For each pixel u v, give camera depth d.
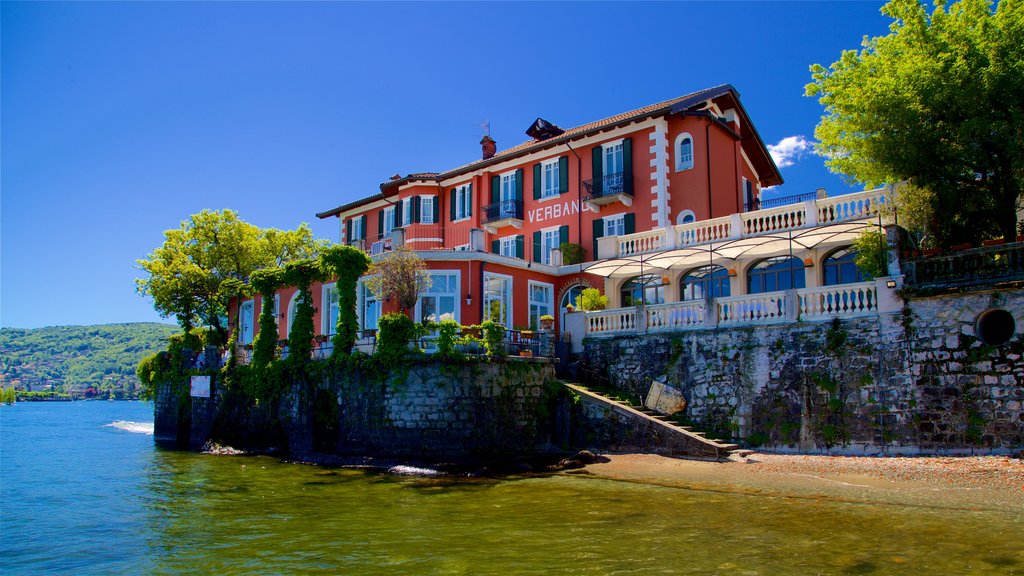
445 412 19.16
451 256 24.78
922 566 8.74
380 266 23.28
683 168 29.25
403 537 11.14
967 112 17.00
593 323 23.23
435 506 13.61
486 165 34.62
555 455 19.73
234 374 27.36
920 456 16.19
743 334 19.52
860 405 17.25
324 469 19.70
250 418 26.00
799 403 18.17
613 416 19.92
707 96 29.42
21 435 40.25
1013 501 12.32
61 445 32.22
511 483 16.11
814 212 21.72
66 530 12.93
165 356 33.84
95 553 11.13
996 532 10.38
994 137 16.72
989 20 17.16
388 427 19.70
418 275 23.28
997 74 16.19
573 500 13.82
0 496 16.86
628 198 29.17
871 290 17.58
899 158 18.30
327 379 22.05
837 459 16.75
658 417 20.19
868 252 17.81
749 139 33.41
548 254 31.75
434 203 37.03
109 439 36.41
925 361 16.47
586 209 30.77
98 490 17.53
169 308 36.81
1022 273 15.68
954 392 15.99
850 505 12.54
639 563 9.23
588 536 10.79
